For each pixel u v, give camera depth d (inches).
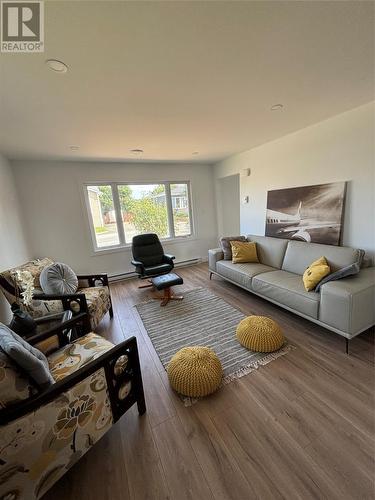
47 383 40.6
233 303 118.6
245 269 124.0
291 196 124.6
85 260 159.6
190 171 190.5
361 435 48.4
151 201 182.2
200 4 37.6
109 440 51.5
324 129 104.1
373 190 91.1
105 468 46.1
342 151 98.7
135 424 55.1
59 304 92.3
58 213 147.8
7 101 64.9
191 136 111.3
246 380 66.3
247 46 49.3
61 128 88.7
